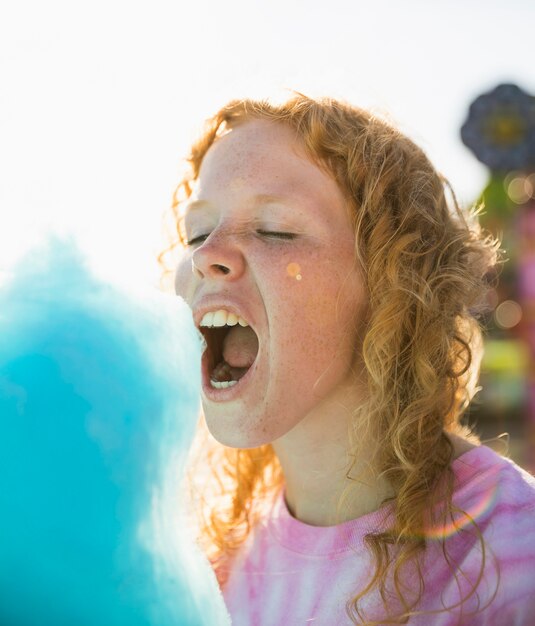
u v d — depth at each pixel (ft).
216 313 4.95
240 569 5.18
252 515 5.77
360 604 4.45
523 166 13.74
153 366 3.59
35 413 3.24
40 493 3.20
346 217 4.95
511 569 4.16
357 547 4.67
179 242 6.41
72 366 3.34
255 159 4.94
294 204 4.79
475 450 4.82
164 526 3.61
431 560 4.42
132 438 3.42
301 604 4.72
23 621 3.17
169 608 3.45
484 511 4.46
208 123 5.65
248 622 4.87
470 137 13.82
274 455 6.15
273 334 4.68
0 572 3.17
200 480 6.25
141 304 3.72
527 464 12.57
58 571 3.20
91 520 3.27
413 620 4.27
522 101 13.84
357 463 4.84
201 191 5.14
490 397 13.23
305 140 4.97
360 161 4.99
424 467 4.69
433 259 5.19
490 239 6.38
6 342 3.38
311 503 5.06
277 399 4.72
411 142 5.55
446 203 5.63
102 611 3.27
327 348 4.76
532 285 13.44
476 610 4.17
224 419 4.85
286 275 4.66
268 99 5.29
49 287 3.58
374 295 4.93
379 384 4.80
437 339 4.97
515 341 13.44
